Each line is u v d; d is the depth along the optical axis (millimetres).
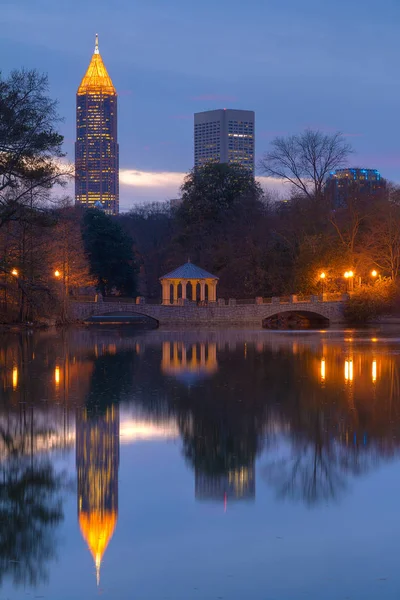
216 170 129375
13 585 13445
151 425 25781
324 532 15727
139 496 18156
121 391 33156
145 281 152375
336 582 13391
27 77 57375
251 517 16656
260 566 14070
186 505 17438
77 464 20828
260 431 24922
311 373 39906
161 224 170375
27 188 60531
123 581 13523
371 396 31859
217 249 120875
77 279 89875
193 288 99000
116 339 66438
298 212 115375
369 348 56625
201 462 21000
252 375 39062
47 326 82250
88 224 125000
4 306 76875
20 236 69562
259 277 112625
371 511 16984
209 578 13609
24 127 56406
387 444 23125
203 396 31844
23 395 31781
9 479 19484
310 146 116188
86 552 14867
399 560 14305
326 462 20984
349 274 103688
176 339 67125
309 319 105375
